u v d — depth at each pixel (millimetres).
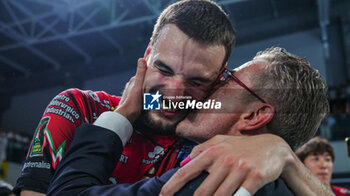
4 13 7684
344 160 5414
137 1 6762
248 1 7273
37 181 734
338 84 8000
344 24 8320
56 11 7641
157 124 754
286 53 790
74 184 606
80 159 649
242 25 8273
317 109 760
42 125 795
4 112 9633
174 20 726
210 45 708
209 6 748
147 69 756
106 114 722
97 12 7887
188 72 718
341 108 5953
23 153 5871
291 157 628
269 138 642
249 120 708
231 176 559
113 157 678
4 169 5371
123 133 713
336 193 2182
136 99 749
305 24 8148
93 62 8977
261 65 727
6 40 8492
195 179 588
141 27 8117
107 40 8969
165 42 727
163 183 600
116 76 8875
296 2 8148
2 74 10234
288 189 640
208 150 608
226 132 725
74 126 791
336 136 5602
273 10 8008
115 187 601
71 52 9414
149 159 814
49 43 8797
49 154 754
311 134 780
